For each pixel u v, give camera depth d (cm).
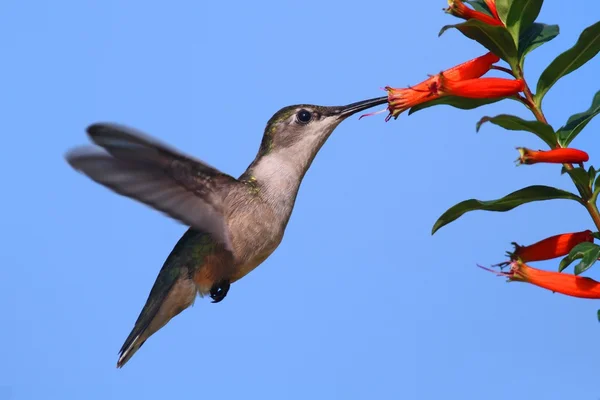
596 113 523
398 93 537
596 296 513
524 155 498
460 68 545
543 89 523
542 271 530
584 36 491
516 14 525
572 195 527
